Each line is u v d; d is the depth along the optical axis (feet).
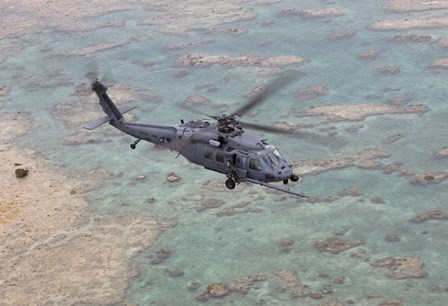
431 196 159.02
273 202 162.20
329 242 144.25
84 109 225.15
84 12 333.62
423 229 146.61
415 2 300.81
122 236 152.25
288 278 133.49
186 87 236.63
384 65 239.09
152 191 171.53
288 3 319.06
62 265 142.41
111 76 250.57
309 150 185.78
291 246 144.05
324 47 260.83
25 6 355.36
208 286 132.26
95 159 190.80
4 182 179.42
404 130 192.65
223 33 285.23
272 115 209.97
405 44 254.47
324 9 304.30
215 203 163.73
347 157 180.45
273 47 264.93
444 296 124.57
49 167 187.21
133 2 344.69
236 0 331.36
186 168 182.19
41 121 218.59
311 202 160.66
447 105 205.57
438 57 240.53
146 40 285.64
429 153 178.81
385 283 129.70
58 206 166.40
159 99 228.63
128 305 128.47
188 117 212.84
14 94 242.58
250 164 106.32
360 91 221.46
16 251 148.36
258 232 150.30
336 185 167.43
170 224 156.25
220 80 239.71
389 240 143.54
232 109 215.92
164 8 329.52
